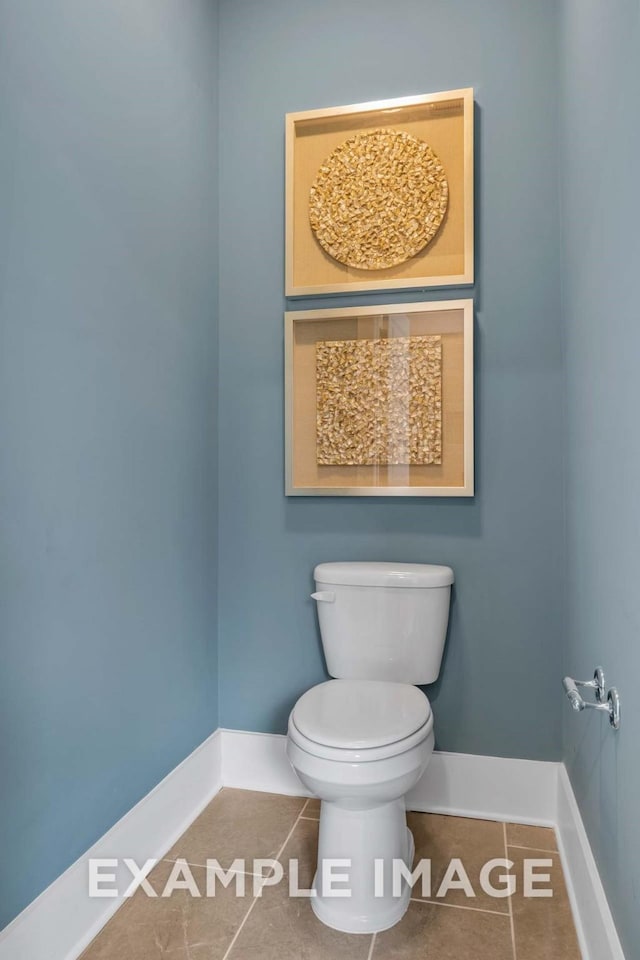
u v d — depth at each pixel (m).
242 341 2.19
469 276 1.97
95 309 1.49
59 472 1.35
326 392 2.11
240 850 1.79
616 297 1.16
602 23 1.27
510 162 1.99
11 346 1.21
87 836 1.45
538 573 1.96
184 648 1.95
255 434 2.18
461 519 2.01
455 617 2.01
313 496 2.13
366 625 1.93
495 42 2.00
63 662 1.37
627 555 1.07
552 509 1.95
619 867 1.13
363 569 1.95
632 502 1.03
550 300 1.95
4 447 1.19
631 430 1.04
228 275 2.19
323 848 1.54
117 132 1.58
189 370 1.99
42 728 1.30
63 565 1.37
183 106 1.95
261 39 2.18
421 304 2.02
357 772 1.38
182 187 1.94
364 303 2.11
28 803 1.26
